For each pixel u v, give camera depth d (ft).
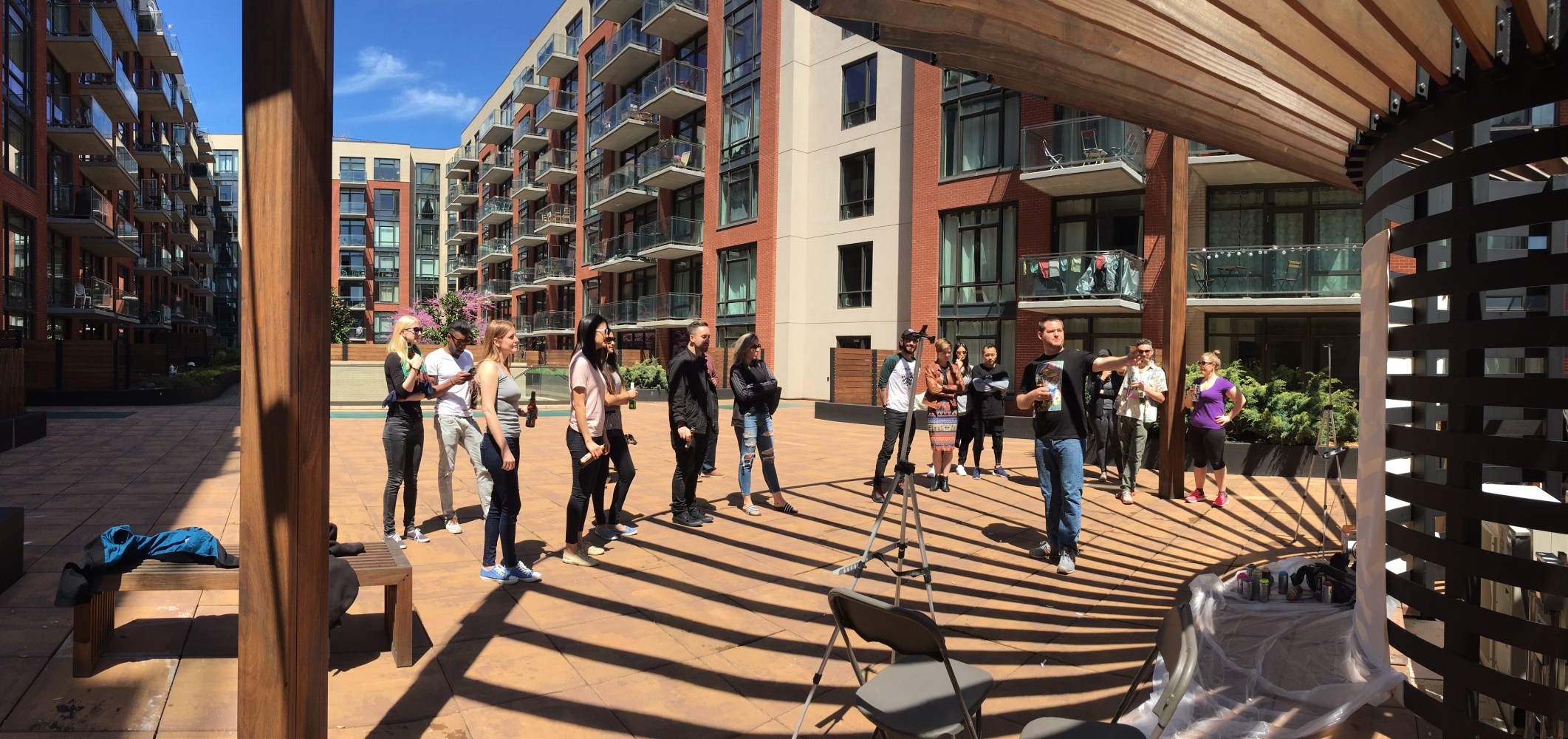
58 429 46.09
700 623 14.17
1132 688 8.31
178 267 145.79
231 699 10.41
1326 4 7.75
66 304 87.51
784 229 87.25
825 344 85.76
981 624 14.38
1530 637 8.41
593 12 124.67
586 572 17.13
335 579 11.20
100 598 11.55
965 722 7.64
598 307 124.26
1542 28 8.20
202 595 14.62
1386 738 9.98
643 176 106.63
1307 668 11.85
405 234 242.58
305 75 7.20
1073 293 57.62
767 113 89.76
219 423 51.24
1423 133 10.24
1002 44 9.52
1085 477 33.22
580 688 11.34
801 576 17.21
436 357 19.53
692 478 21.84
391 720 10.16
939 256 73.31
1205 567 18.54
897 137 78.95
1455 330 9.32
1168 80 10.46
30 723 9.59
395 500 19.16
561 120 138.92
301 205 7.23
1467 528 9.41
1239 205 56.95
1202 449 26.68
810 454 38.96
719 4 97.14
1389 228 11.22
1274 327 56.24
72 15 86.58
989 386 28.27
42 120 79.92
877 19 8.58
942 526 22.48
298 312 7.29
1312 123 11.82
